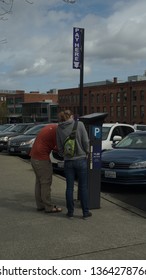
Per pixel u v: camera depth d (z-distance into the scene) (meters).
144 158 10.80
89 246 6.55
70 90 120.69
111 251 6.37
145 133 12.79
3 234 7.08
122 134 15.19
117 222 7.78
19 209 8.65
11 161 17.39
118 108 102.62
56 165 13.39
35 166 8.27
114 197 10.34
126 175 10.58
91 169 8.60
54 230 7.29
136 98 97.00
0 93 163.62
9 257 6.11
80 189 8.01
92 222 7.77
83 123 8.55
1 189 10.67
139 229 7.38
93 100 111.50
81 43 13.34
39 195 8.45
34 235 7.04
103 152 11.89
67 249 6.43
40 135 8.30
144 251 6.38
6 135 24.25
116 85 103.06
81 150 7.88
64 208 8.74
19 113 152.62
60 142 7.92
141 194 10.75
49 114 133.62
